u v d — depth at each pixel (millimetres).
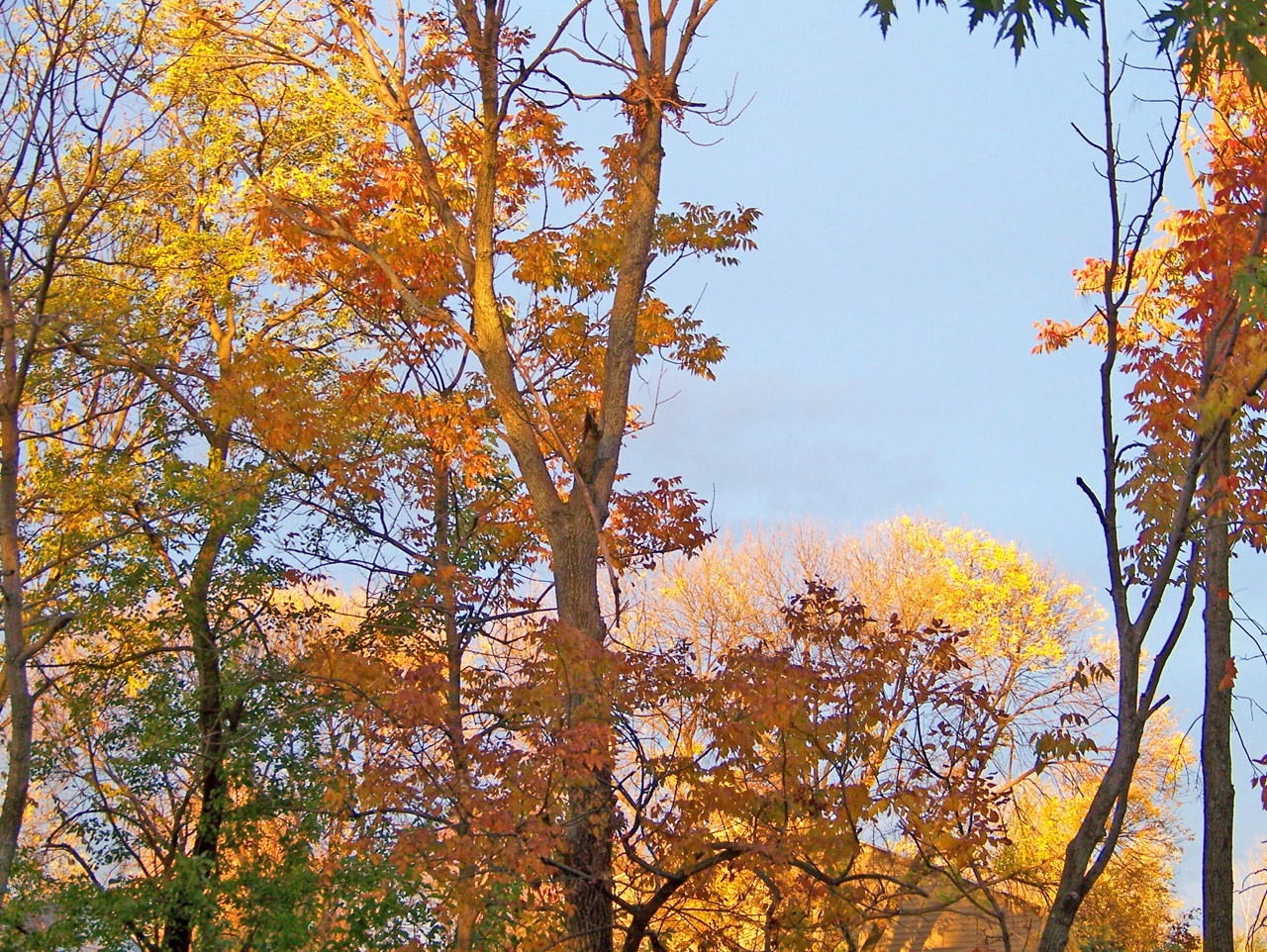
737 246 14164
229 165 17672
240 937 14359
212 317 18031
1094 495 7391
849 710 9898
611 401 11742
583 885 9305
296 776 14820
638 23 12195
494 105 11508
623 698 9461
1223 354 7246
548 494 11211
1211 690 9352
